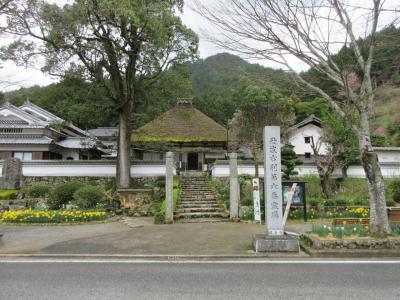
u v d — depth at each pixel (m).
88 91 16.75
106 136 28.09
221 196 15.60
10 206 14.92
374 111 8.42
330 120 17.23
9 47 12.70
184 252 7.17
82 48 14.47
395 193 15.55
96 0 13.43
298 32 7.19
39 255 7.00
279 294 4.39
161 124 25.02
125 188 16.27
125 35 14.92
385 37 7.21
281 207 7.39
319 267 5.92
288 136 23.61
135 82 17.09
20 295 4.39
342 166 17.62
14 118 25.88
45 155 24.50
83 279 5.18
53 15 13.64
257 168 17.70
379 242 6.89
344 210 13.19
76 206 14.21
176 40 16.17
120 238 8.83
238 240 8.48
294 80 7.89
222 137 23.45
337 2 7.09
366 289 4.61
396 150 21.86
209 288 4.68
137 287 4.74
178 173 21.56
